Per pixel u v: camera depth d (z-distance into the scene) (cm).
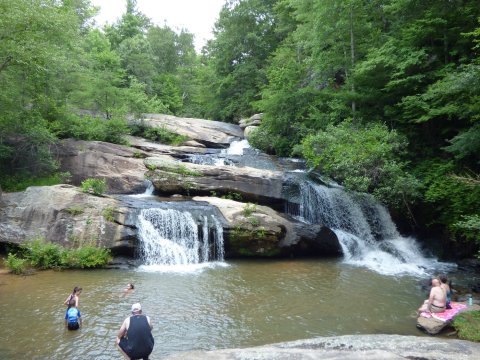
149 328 671
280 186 1912
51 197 1581
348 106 2306
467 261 1594
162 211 1563
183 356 671
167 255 1497
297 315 1020
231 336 887
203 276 1345
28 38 1816
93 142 2364
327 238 1672
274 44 3847
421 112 1762
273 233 1581
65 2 2494
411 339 781
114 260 1450
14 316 964
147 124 2989
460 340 783
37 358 765
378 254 1672
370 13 2406
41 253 1388
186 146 2838
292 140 2603
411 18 2009
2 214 1545
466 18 1725
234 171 1959
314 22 2406
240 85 3844
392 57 1903
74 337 856
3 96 1930
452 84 1228
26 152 2175
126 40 4741
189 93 5578
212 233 1573
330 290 1226
